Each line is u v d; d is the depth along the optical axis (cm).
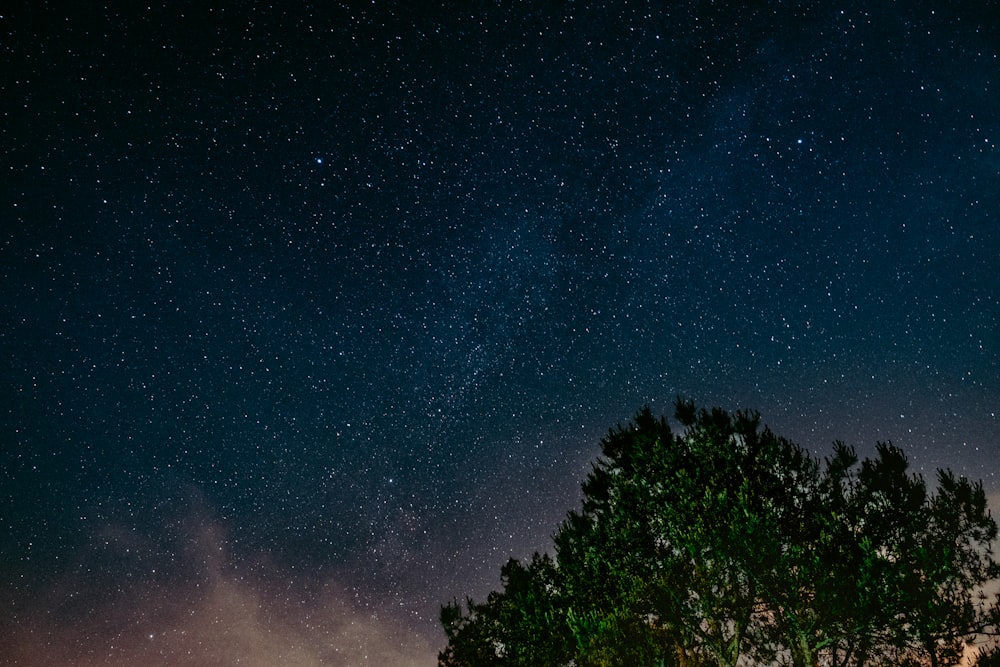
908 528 1057
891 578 953
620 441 1226
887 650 1027
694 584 1047
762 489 1062
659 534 1109
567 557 1241
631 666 1070
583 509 1261
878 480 1085
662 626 1122
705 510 1033
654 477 1131
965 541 1065
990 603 1002
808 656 1008
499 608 1448
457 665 1498
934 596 968
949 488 1097
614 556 1141
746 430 1123
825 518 1018
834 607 978
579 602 1173
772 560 995
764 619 1101
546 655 1228
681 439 1142
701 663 1102
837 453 1117
